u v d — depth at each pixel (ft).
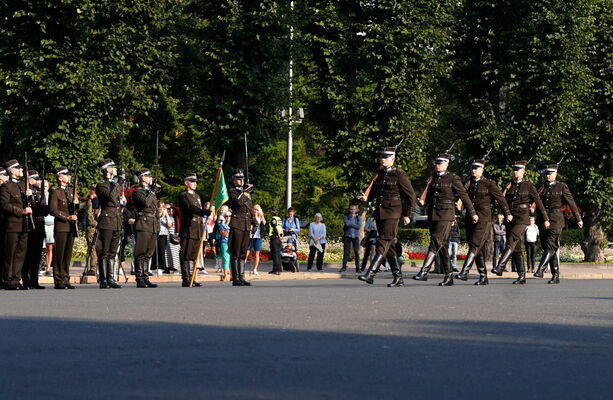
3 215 64.39
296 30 124.67
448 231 66.39
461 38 136.36
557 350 28.63
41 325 34.71
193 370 24.16
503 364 25.63
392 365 25.14
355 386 22.02
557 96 133.69
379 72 127.24
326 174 184.03
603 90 146.72
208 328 33.55
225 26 123.54
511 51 132.26
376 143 126.93
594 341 31.01
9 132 150.30
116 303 46.03
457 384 22.45
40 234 66.33
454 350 28.17
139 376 23.22
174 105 172.14
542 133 134.21
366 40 123.95
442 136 181.37
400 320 36.86
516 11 133.08
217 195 70.59
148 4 131.03
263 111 125.70
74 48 123.34
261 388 21.68
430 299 49.85
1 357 26.32
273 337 30.94
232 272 69.82
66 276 66.49
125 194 82.07
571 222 217.15
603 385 22.71
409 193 63.41
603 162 150.51
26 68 120.78
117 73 131.54
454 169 183.62
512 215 72.84
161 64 155.02
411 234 186.70
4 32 126.62
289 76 128.16
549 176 75.51
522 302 48.67
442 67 129.18
